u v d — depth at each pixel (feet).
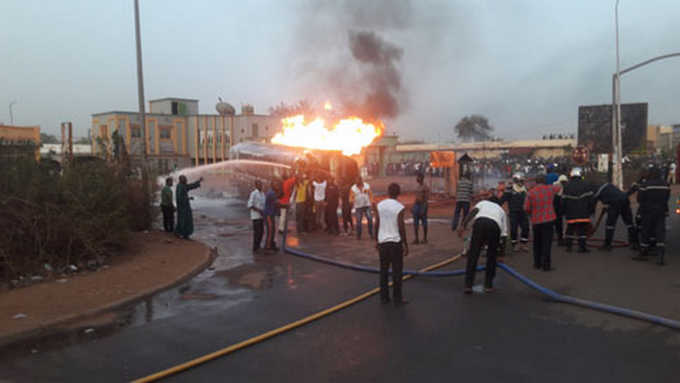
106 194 32.91
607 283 24.76
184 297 23.38
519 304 21.70
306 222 45.21
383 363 15.28
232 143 152.46
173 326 19.11
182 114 160.66
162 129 152.87
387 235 21.77
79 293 22.97
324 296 23.41
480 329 18.38
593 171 98.12
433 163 79.10
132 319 19.99
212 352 16.38
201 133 156.97
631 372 14.34
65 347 16.94
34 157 31.83
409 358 15.65
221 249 36.65
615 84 87.81
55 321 19.01
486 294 23.49
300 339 17.57
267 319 19.92
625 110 106.93
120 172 40.78
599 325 18.62
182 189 39.65
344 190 43.88
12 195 27.58
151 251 32.91
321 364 15.29
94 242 29.45
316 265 30.76
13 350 16.67
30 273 25.73
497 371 14.52
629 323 18.80
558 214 36.06
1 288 23.50
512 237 34.12
